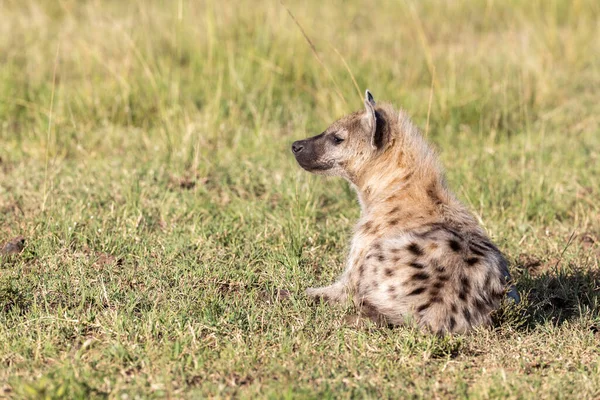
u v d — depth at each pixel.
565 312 13.17
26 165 19.14
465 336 11.23
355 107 22.81
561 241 15.91
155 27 27.53
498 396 9.88
